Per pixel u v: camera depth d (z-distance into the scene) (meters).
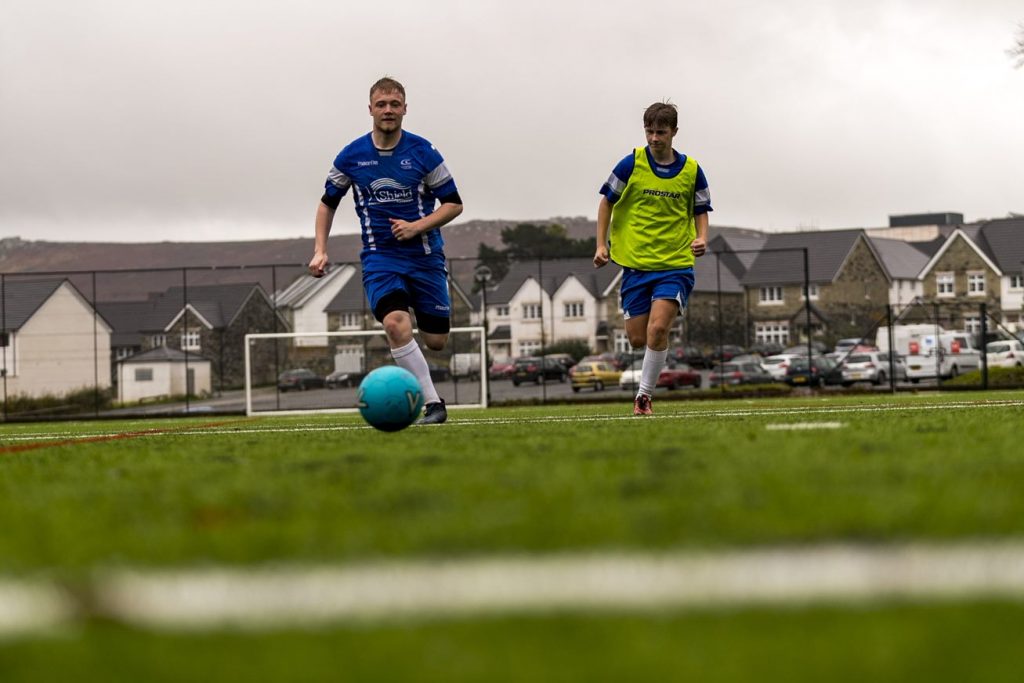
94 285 35.47
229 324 50.75
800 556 2.27
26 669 1.70
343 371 31.62
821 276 66.75
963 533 2.48
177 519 3.08
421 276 9.52
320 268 9.48
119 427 16.94
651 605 1.94
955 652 1.64
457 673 1.60
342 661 1.68
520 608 1.95
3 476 5.00
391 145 9.35
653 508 2.92
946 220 114.06
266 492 3.65
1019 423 6.92
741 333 48.25
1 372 42.22
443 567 2.26
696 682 1.52
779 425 7.06
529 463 4.40
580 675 1.56
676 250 10.79
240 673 1.64
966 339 45.19
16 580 2.29
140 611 2.01
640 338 11.09
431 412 9.41
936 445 4.88
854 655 1.63
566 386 42.50
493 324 44.59
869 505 2.87
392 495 3.41
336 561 2.36
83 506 3.53
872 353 45.03
